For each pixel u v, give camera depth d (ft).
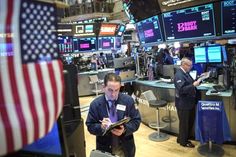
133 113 7.24
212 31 14.44
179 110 13.30
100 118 7.09
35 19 2.92
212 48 14.19
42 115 2.89
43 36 2.98
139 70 20.08
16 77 2.78
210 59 14.42
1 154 2.64
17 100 2.76
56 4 3.16
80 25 31.53
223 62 13.92
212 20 14.15
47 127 2.96
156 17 16.57
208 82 14.51
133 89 20.27
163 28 16.52
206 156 12.28
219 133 11.85
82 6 56.13
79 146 5.59
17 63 2.80
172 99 15.06
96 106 7.11
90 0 55.06
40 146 3.48
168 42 16.70
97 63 32.81
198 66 15.52
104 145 7.11
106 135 7.04
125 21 49.55
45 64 2.98
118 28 35.65
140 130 16.69
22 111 2.77
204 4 14.05
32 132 2.80
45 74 2.97
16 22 2.80
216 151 12.64
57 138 3.65
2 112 2.66
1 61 2.74
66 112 5.55
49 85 2.99
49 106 2.97
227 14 13.55
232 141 13.34
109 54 34.73
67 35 29.86
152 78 17.87
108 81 6.79
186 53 17.02
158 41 17.39
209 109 11.78
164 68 17.06
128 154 7.21
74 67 5.72
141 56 20.34
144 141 14.83
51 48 3.03
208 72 14.58
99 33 33.63
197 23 14.78
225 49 13.66
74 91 5.74
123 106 7.07
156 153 13.17
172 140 14.70
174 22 15.74
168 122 15.61
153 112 16.55
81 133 5.79
